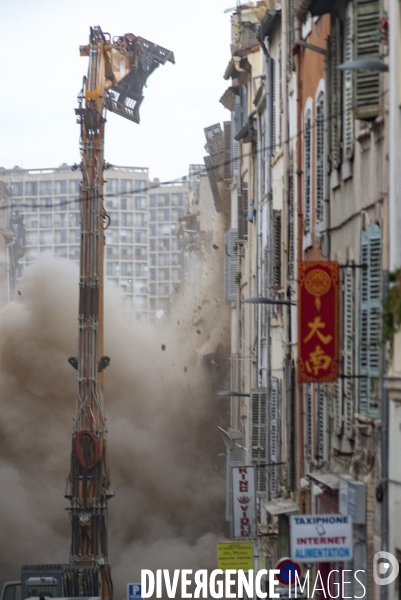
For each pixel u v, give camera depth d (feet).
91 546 150.10
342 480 66.44
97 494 150.51
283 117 109.29
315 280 66.59
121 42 155.74
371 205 63.26
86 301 152.76
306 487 87.81
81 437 150.92
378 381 60.85
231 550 111.55
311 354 66.39
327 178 78.33
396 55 56.85
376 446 61.36
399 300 46.09
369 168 64.03
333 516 60.85
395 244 56.75
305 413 91.45
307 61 91.35
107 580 149.69
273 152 125.49
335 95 74.08
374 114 60.13
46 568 147.23
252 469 113.70
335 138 74.33
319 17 82.58
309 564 84.89
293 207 104.68
